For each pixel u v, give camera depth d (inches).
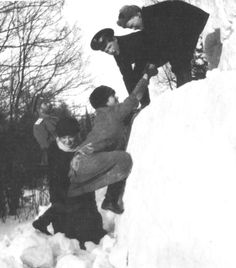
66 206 173.3
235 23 231.3
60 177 174.4
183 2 201.6
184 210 119.7
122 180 168.1
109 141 172.9
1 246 181.5
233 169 114.7
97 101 178.2
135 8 197.9
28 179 546.6
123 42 197.2
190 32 200.2
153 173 142.8
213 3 251.3
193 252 109.3
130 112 182.7
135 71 199.0
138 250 134.4
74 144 173.8
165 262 119.6
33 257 154.3
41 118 284.0
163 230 125.5
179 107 144.9
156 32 196.7
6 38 758.5
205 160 122.4
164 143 143.6
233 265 98.5
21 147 544.4
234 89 125.6
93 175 167.9
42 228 178.2
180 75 200.2
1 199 527.2
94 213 173.3
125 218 155.9
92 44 197.2
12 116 645.3
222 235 105.2
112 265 141.9
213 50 264.5
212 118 128.3
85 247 168.2
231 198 110.0
